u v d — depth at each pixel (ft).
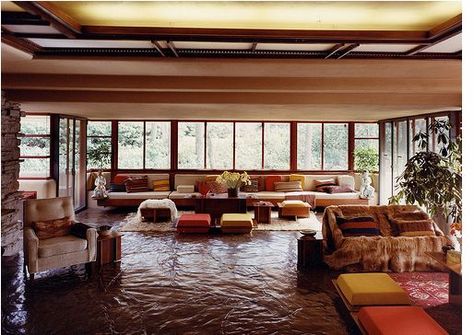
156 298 13.34
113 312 12.23
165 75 17.03
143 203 26.63
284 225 25.72
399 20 10.69
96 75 17.16
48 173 27.73
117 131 34.94
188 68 15.35
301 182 34.06
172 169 35.17
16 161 19.17
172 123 35.01
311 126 35.45
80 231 16.01
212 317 11.93
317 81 17.53
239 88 17.43
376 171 35.01
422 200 20.08
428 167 20.25
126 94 20.61
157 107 23.59
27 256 14.62
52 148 27.68
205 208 27.25
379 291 11.28
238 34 11.27
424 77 17.58
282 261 17.72
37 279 15.11
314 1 9.30
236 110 25.58
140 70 15.79
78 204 31.86
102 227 17.58
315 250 16.93
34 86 17.11
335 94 21.03
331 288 14.38
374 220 17.80
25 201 16.03
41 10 9.11
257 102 20.80
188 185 33.53
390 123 32.32
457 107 22.27
